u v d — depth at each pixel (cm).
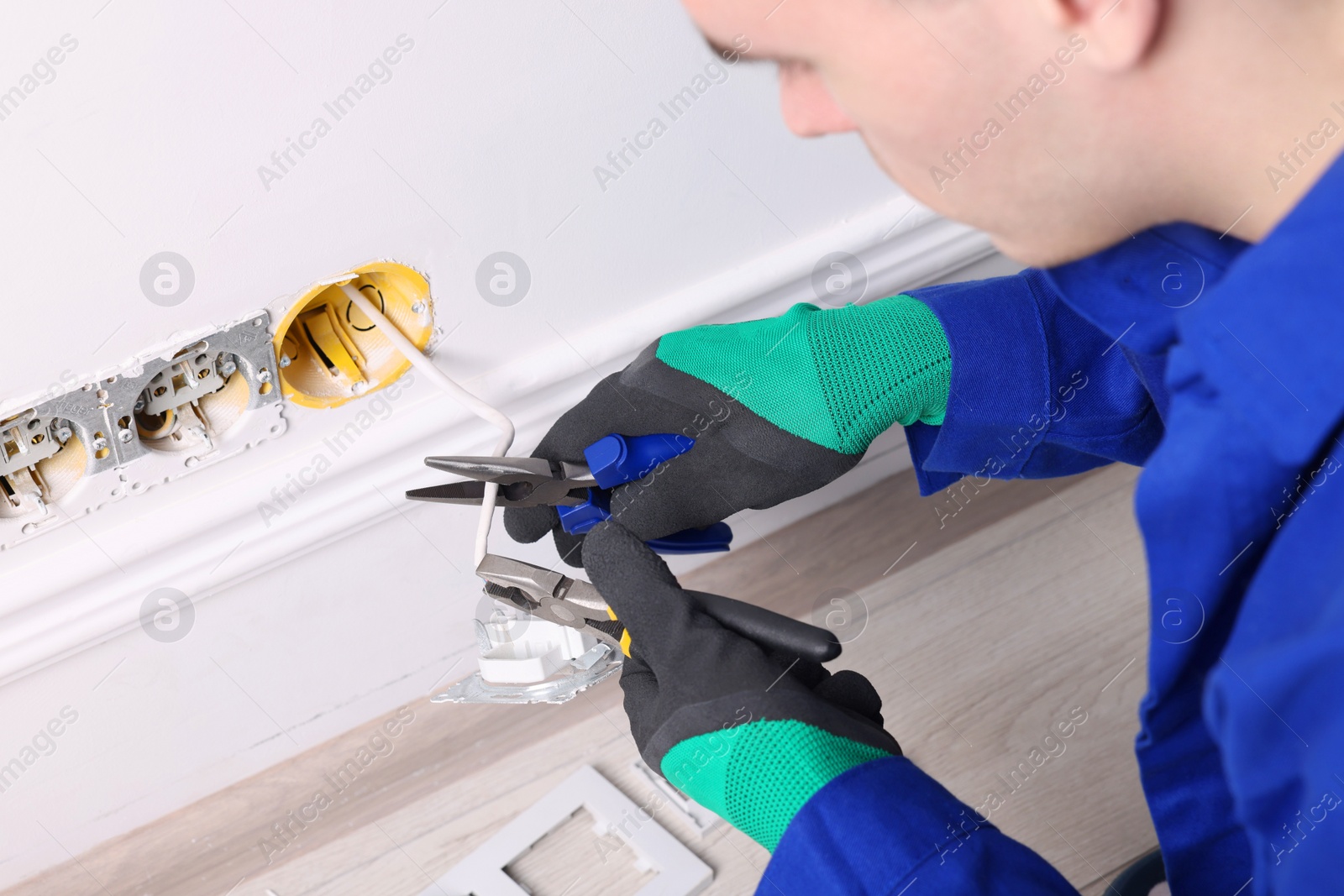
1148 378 52
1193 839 43
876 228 73
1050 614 75
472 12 52
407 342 60
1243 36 28
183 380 59
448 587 73
